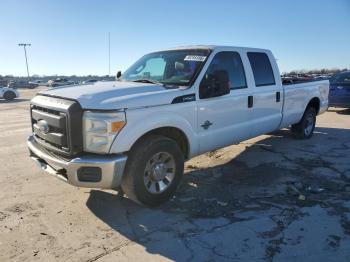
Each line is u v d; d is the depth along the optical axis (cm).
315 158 666
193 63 518
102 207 452
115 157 397
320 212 431
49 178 562
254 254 342
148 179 436
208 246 357
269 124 660
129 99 410
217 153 706
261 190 505
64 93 430
